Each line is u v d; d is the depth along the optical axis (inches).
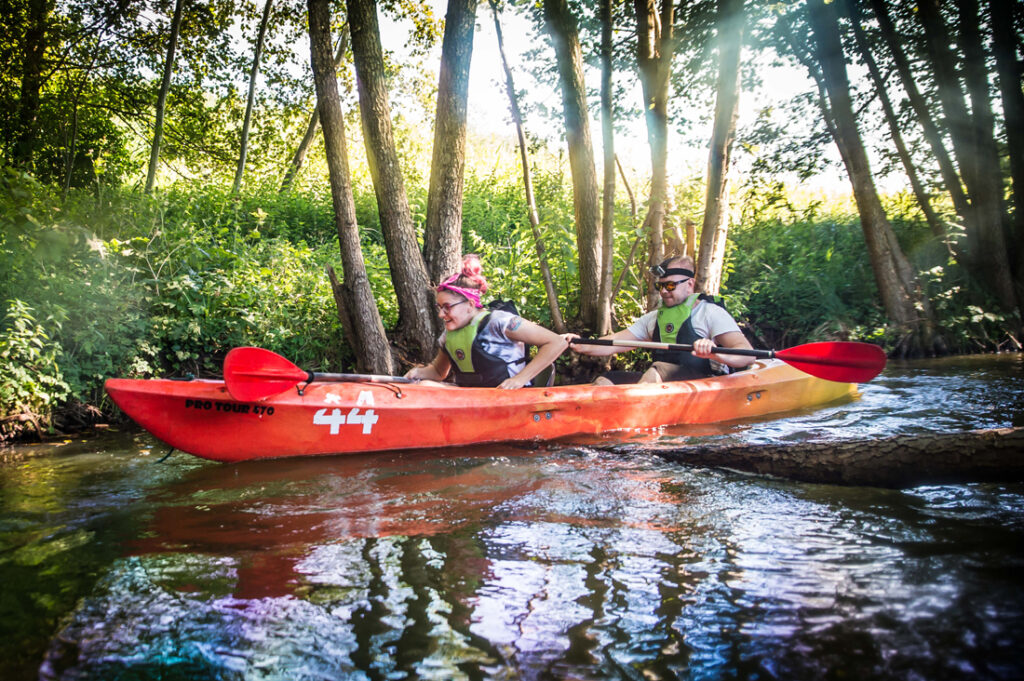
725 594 90.5
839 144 396.5
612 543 109.5
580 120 285.7
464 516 123.8
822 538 108.2
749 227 464.8
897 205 482.6
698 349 201.9
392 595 92.6
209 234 315.3
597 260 300.2
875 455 130.4
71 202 296.4
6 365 206.7
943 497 124.4
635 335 225.6
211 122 543.8
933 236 425.4
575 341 204.2
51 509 132.0
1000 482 124.6
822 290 395.9
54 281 238.4
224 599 91.7
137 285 265.7
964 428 179.8
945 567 94.7
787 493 131.9
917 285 389.4
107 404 235.3
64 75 475.5
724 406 209.0
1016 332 383.6
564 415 186.5
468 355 190.4
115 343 245.8
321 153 617.6
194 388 161.9
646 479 144.8
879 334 378.9
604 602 89.6
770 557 101.6
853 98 414.6
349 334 259.3
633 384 199.3
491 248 346.3
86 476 158.6
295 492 140.2
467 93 265.4
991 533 106.3
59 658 78.0
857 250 441.7
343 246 253.8
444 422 176.6
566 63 279.7
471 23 259.3
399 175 263.3
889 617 82.5
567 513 124.4
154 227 300.4
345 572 99.9
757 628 81.7
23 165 337.7
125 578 98.6
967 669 71.7
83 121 467.2
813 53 386.0
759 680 71.6
